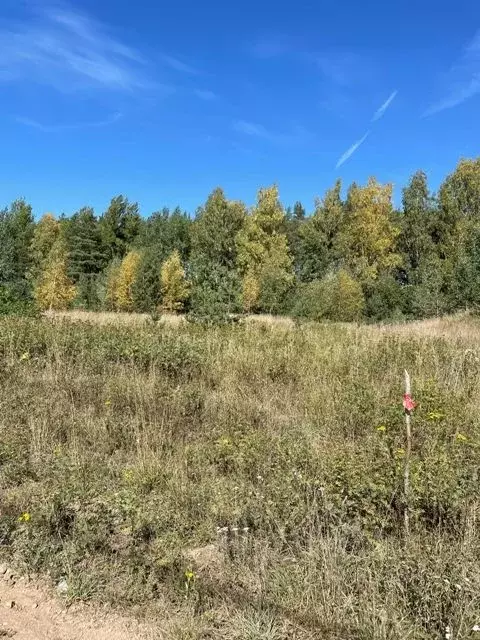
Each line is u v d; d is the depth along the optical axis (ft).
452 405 20.06
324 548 10.94
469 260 76.33
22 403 20.80
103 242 201.26
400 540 11.50
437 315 84.33
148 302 115.85
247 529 12.22
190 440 19.10
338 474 13.41
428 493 12.25
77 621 9.91
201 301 45.85
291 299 105.29
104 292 128.88
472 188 161.79
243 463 15.89
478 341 38.29
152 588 10.78
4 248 64.28
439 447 15.43
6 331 28.99
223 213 160.97
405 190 171.42
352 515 12.39
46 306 100.68
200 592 10.54
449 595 9.31
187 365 27.53
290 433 18.57
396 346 31.30
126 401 22.09
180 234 195.72
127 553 11.84
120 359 27.53
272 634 9.21
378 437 17.24
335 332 42.63
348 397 21.81
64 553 11.60
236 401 22.45
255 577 10.77
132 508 12.76
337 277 92.73
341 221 165.89
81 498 13.24
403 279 171.01
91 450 17.83
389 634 8.95
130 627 9.78
